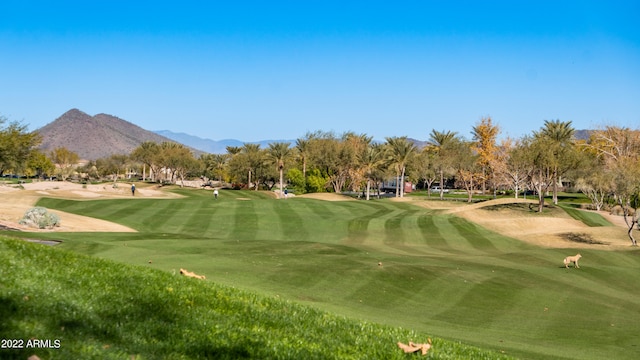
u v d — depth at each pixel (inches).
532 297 838.5
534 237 1782.7
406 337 405.4
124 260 816.3
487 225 1977.1
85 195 2731.3
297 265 884.0
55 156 6092.5
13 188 2979.8
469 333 595.5
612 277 1100.5
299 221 1847.9
